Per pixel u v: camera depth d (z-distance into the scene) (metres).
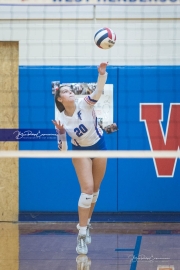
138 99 11.02
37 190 11.21
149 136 11.03
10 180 11.34
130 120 11.03
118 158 11.10
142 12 10.98
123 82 11.02
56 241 8.94
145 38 11.03
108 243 8.75
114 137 11.02
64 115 8.24
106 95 11.02
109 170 11.11
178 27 11.00
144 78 11.01
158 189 11.12
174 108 11.02
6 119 11.17
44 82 11.05
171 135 11.01
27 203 11.24
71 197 11.19
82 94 10.98
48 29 11.07
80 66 11.05
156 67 11.02
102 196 11.15
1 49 11.20
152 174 11.10
